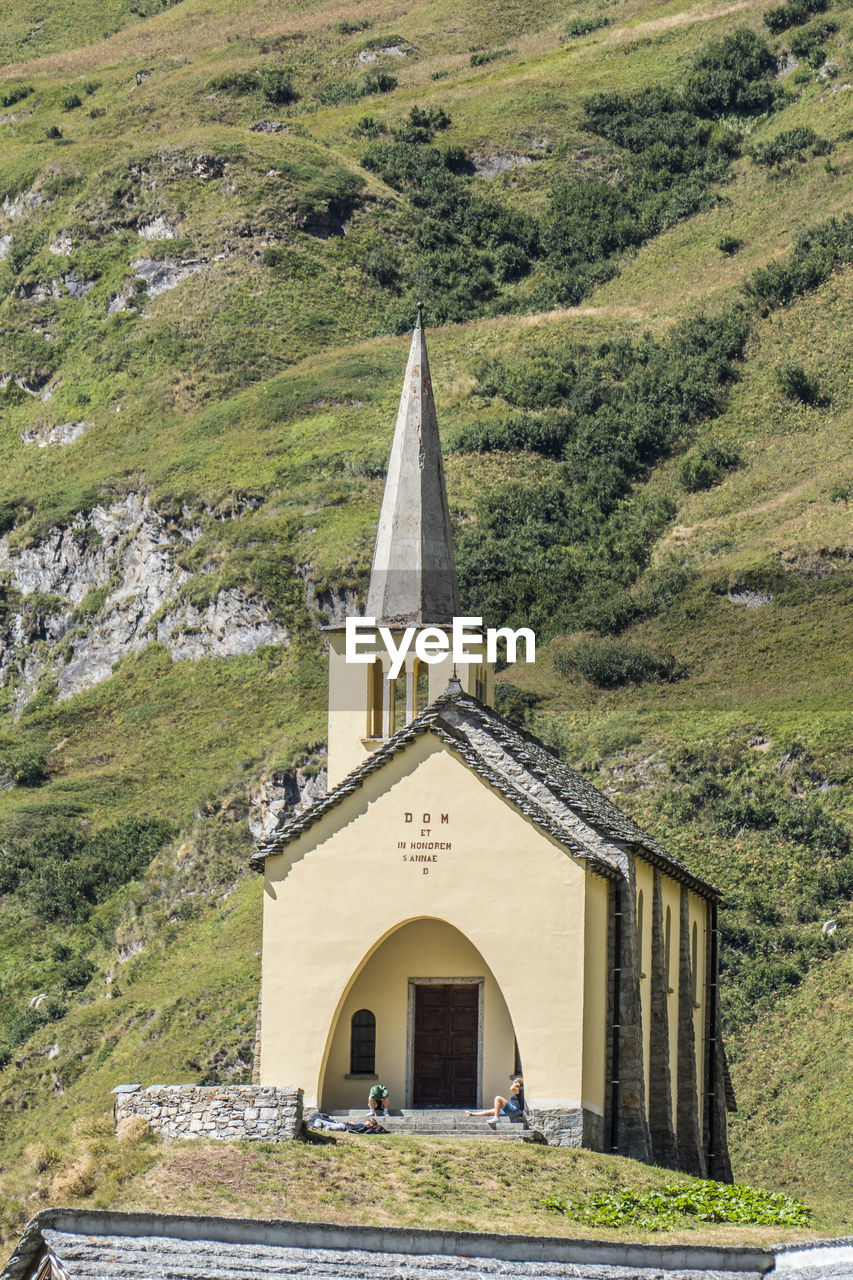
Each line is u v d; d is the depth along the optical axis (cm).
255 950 8100
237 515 12512
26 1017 8375
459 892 4175
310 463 12825
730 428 13225
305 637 11306
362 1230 2786
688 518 12188
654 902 4744
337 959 4200
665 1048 4641
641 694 10075
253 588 11531
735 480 12581
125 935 8781
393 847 4209
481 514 12312
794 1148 6244
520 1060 4112
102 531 13075
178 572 12281
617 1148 4209
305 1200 3431
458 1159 3784
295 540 11938
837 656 10075
